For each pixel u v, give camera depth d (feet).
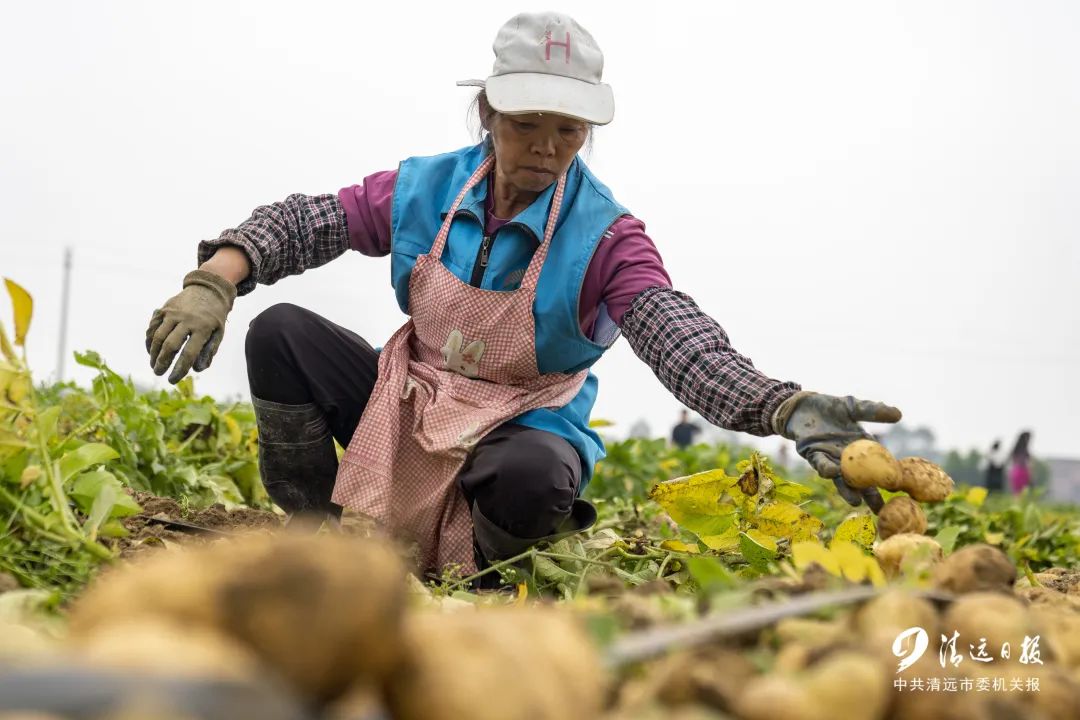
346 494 10.87
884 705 4.12
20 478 7.80
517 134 10.37
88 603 3.65
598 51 10.76
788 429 9.02
